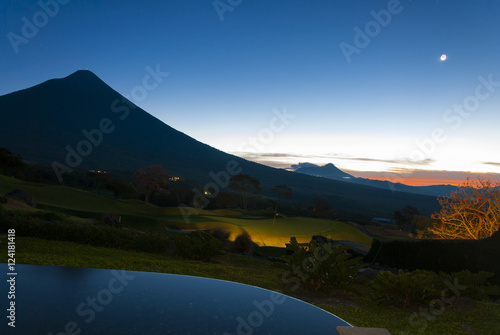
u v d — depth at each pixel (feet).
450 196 50.78
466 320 17.78
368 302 22.09
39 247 27.43
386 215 455.22
